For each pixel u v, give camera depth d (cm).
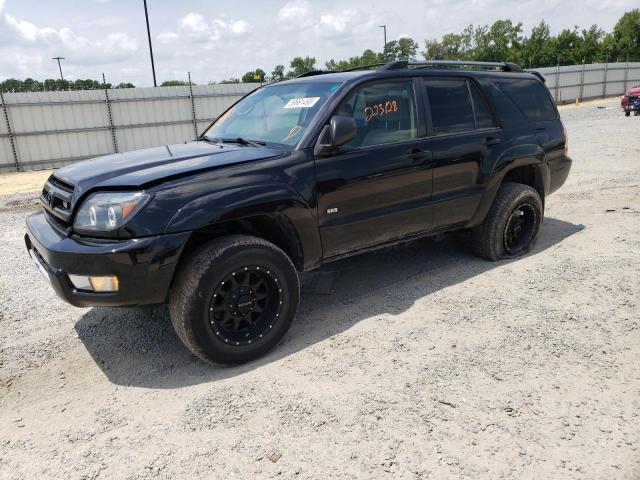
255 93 468
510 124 484
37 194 1224
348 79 388
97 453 254
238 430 263
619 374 296
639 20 6581
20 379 329
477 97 465
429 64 442
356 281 467
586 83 4225
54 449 259
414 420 263
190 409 283
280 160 341
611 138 1387
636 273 440
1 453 258
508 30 7094
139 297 298
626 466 228
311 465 236
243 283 325
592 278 435
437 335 351
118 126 2225
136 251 288
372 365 318
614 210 657
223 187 315
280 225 347
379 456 239
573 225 606
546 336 342
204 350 314
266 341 336
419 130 416
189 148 384
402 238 425
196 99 2358
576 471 227
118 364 344
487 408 270
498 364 311
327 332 368
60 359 353
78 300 303
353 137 358
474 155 447
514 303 395
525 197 488
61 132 2119
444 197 434
